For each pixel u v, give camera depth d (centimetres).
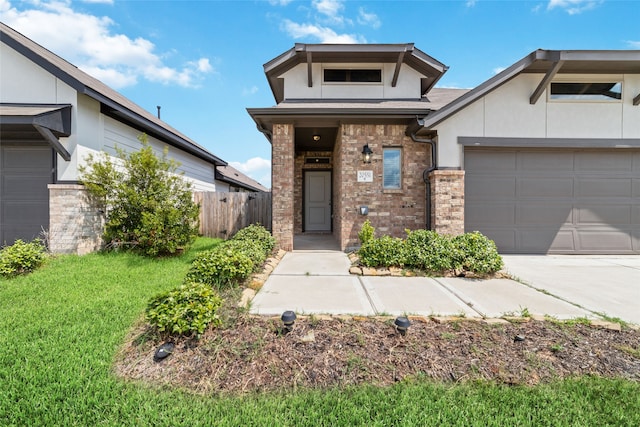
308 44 781
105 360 246
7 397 202
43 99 645
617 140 692
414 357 246
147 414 190
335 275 497
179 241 635
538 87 667
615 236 711
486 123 689
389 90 863
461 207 683
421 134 725
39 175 659
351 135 738
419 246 536
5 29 668
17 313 336
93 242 678
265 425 182
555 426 183
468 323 302
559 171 714
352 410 194
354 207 736
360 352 252
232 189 1838
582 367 238
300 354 248
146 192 644
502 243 709
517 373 231
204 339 263
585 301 373
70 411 192
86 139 673
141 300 374
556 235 711
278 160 732
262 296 381
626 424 185
